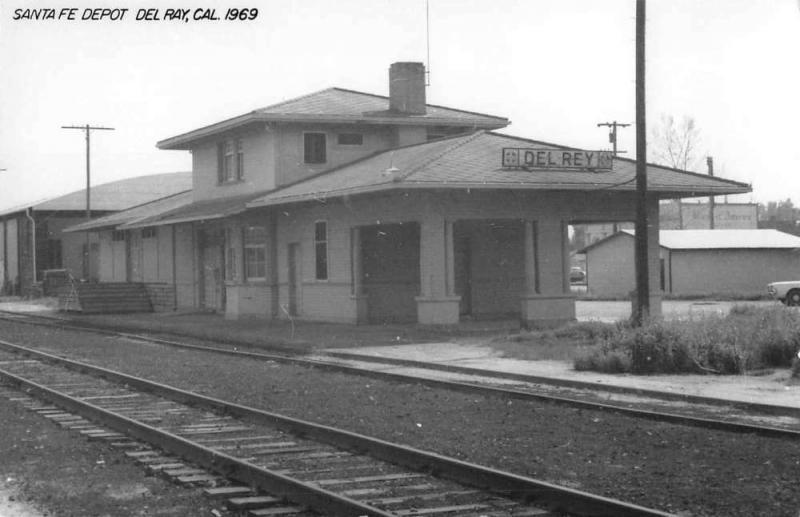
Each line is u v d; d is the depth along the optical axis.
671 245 53.56
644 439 11.33
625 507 7.45
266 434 11.91
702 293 52.50
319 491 8.11
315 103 35.44
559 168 28.19
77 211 63.97
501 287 32.41
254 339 25.67
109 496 8.74
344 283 30.23
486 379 18.03
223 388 16.44
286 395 15.50
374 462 10.12
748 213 85.81
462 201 27.27
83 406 13.48
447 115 36.03
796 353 18.16
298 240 32.66
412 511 8.02
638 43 22.09
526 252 28.41
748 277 54.31
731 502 8.30
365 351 22.59
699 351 18.19
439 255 26.94
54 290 60.16
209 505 8.41
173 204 43.53
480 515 7.91
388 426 12.38
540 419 12.88
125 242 47.25
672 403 14.68
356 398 15.08
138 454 10.55
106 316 39.81
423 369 19.75
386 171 27.58
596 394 15.75
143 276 44.91
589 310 39.66
